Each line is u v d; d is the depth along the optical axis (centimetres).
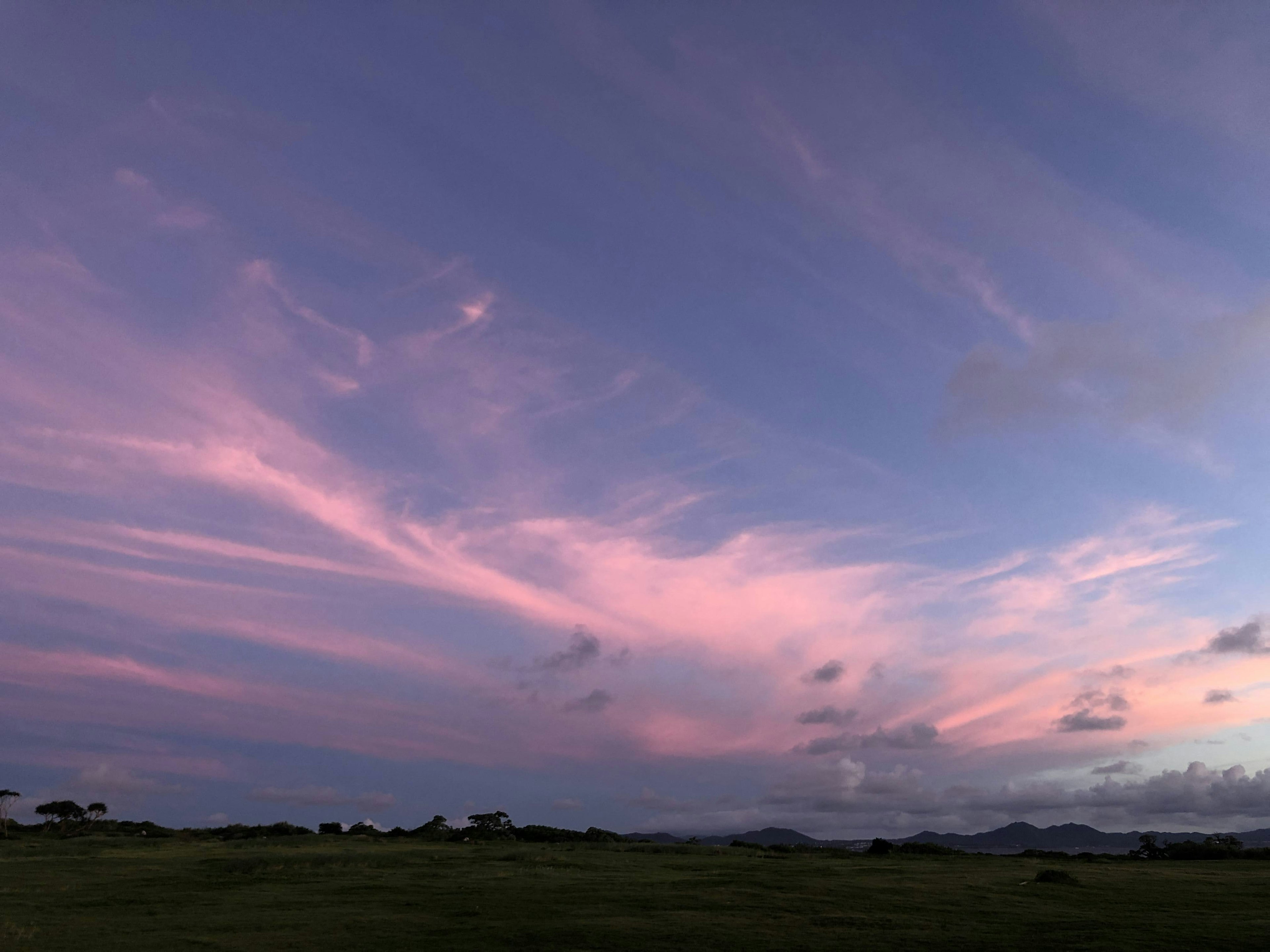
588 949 2773
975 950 2728
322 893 4216
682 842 9238
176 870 5259
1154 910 3566
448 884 4606
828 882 4700
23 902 3934
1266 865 6341
